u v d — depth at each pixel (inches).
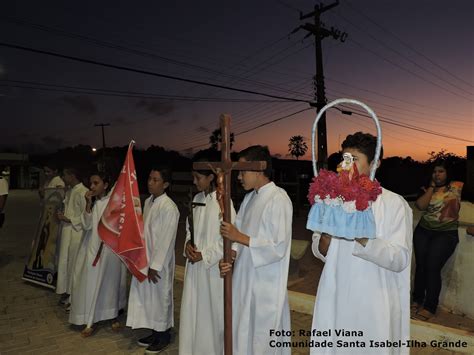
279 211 118.6
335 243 96.7
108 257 177.3
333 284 96.1
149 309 161.0
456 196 184.4
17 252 352.2
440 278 187.5
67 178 217.8
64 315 200.7
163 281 159.9
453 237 183.6
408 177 896.3
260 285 119.3
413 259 214.8
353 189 81.6
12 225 528.1
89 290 177.8
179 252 346.9
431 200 190.2
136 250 158.7
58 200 247.0
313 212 86.9
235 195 611.2
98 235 161.2
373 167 88.9
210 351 137.3
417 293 197.3
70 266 209.2
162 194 167.6
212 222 141.2
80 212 207.3
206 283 138.2
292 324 189.6
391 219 91.6
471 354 157.4
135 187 161.2
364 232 82.8
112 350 162.6
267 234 118.0
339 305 94.1
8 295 232.2
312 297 209.2
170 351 161.9
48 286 240.5
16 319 195.0
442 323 182.1
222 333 136.4
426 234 190.7
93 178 180.2
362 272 93.0
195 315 142.6
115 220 159.9
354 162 89.6
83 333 174.6
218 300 136.5
